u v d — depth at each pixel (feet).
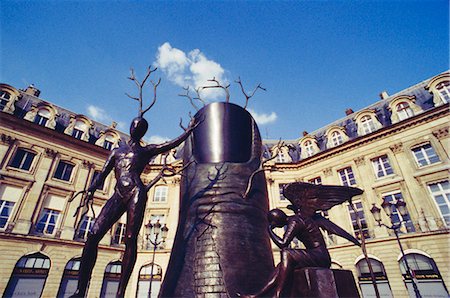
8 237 51.57
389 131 64.13
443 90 61.98
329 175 71.87
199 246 12.12
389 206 33.17
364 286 53.88
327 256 10.50
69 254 57.36
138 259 66.49
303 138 85.61
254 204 13.64
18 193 57.36
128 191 10.37
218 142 15.57
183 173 15.93
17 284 50.01
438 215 51.62
